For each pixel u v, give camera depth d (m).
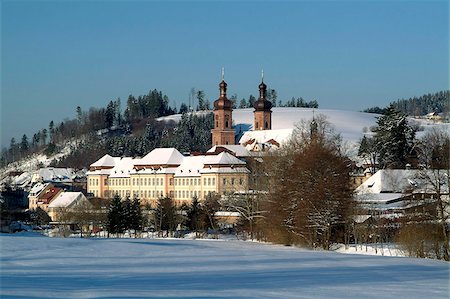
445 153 152.62
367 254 105.06
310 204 125.38
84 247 104.12
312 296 52.22
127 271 71.75
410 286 59.47
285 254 100.88
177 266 78.50
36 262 79.62
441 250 109.81
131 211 194.38
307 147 137.38
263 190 161.75
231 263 83.56
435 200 117.19
